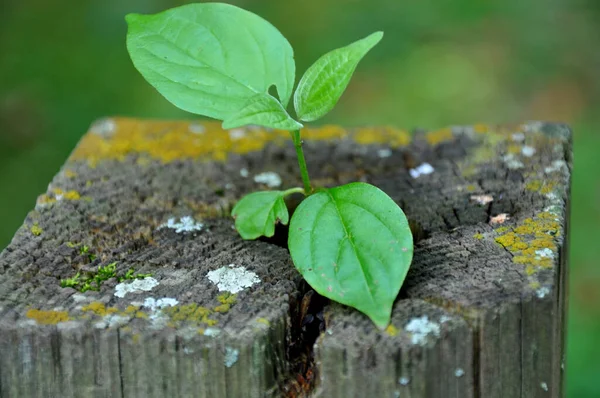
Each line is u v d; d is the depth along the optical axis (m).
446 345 0.52
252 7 1.18
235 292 0.54
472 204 0.57
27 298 0.53
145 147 0.60
